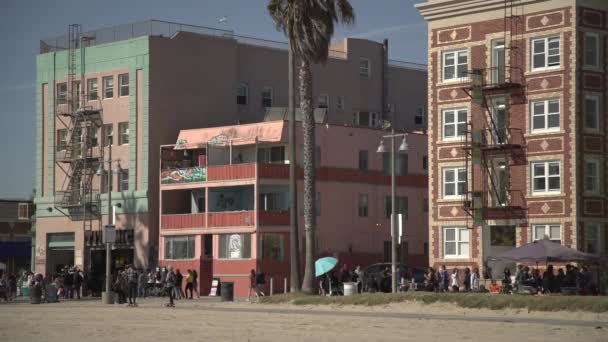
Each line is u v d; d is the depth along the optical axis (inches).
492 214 2539.4
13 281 2960.1
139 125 3403.1
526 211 2491.4
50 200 3663.9
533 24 2498.8
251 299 2635.3
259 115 3639.3
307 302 2122.3
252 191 3152.1
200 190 3270.2
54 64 3671.3
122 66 3467.0
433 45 2664.9
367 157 3324.3
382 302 1995.6
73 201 3545.8
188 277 2928.2
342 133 3260.3
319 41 2279.8
